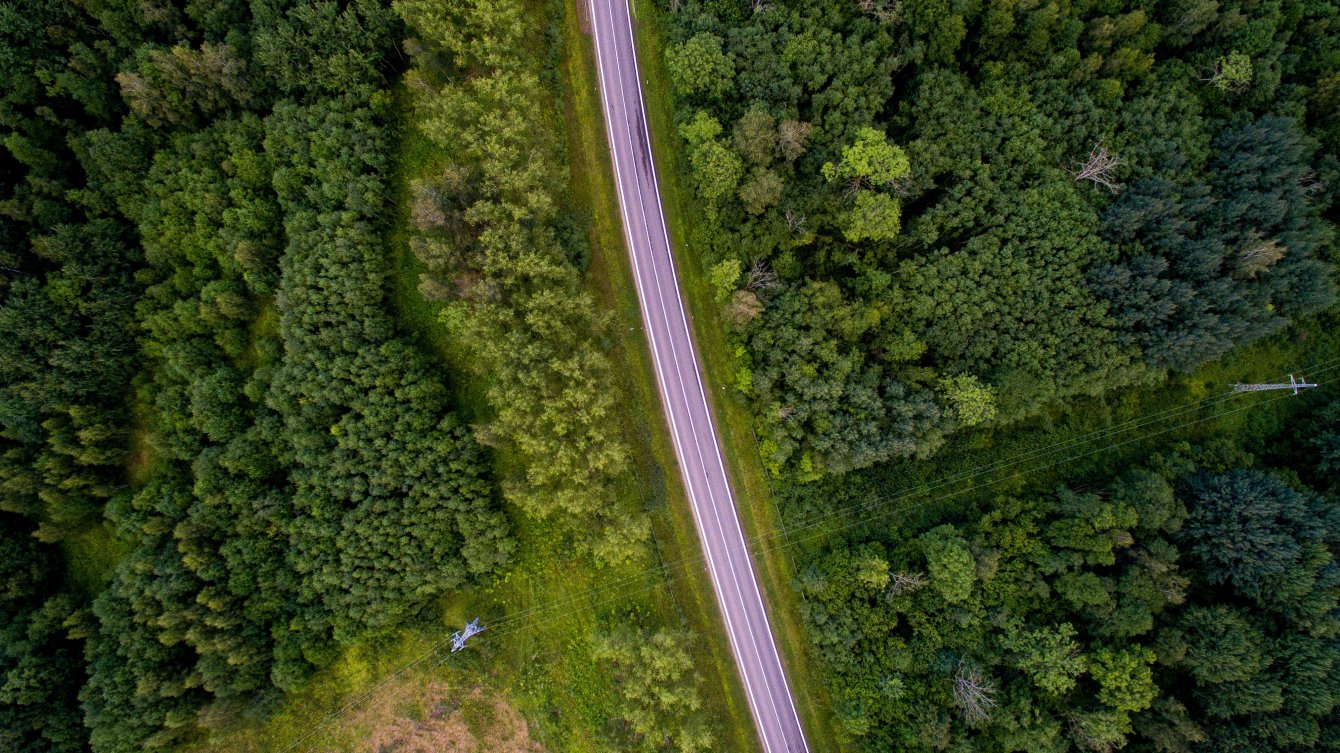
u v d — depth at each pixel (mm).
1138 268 47188
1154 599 43500
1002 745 45094
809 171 48625
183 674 46812
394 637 50156
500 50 46656
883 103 48688
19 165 47656
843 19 48719
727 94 49562
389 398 47562
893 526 50938
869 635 47938
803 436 49375
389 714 50625
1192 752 41875
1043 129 48344
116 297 47938
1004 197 47625
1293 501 44062
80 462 47594
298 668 48000
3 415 45094
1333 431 48781
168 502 47312
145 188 48125
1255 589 43219
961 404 47625
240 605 47812
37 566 48031
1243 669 41438
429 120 46438
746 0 50000
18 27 44500
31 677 44750
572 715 50312
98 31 47125
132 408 50344
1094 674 43281
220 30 48125
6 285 45781
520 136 45688
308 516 47656
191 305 48125
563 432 45156
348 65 47812
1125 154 48438
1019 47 48844
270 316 50344
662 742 47844
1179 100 49281
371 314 48438
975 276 47656
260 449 48125
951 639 46688
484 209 44344
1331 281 47438
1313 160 49406
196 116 49062
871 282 48375
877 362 50594
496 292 44531
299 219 47375
